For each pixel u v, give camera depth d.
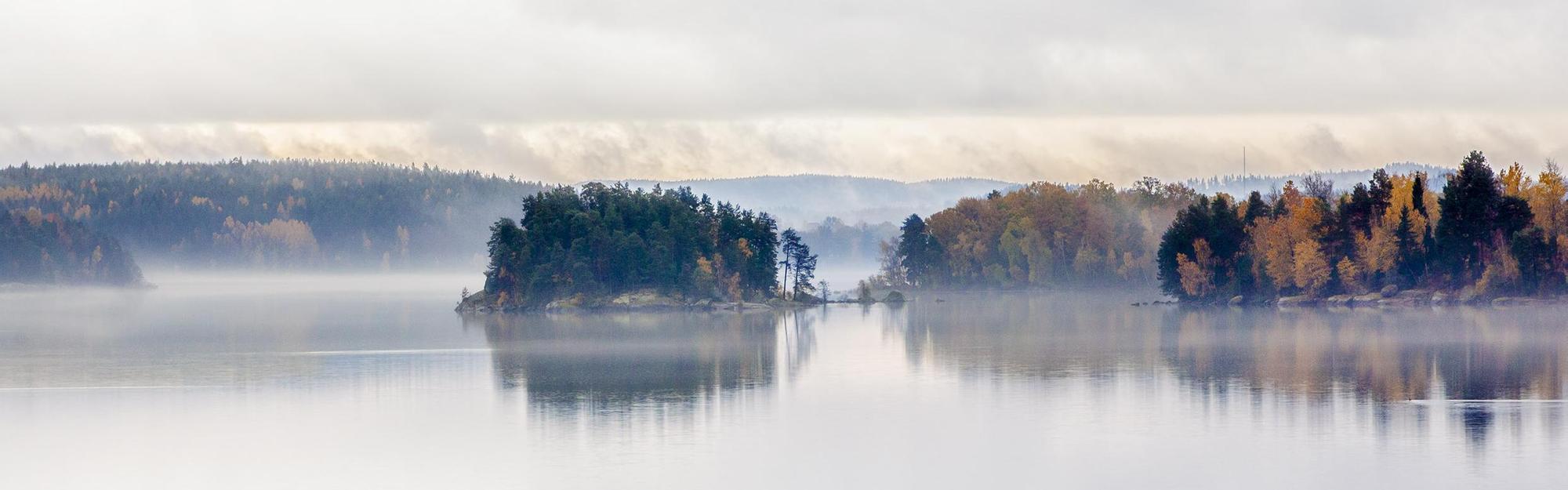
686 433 177.75
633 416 191.25
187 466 160.00
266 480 152.88
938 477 152.00
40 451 169.38
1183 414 188.88
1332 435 171.25
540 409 198.88
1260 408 194.00
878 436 174.75
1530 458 156.12
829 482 149.62
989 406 198.25
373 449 168.25
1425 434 171.25
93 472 157.25
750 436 175.00
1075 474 152.12
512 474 153.62
